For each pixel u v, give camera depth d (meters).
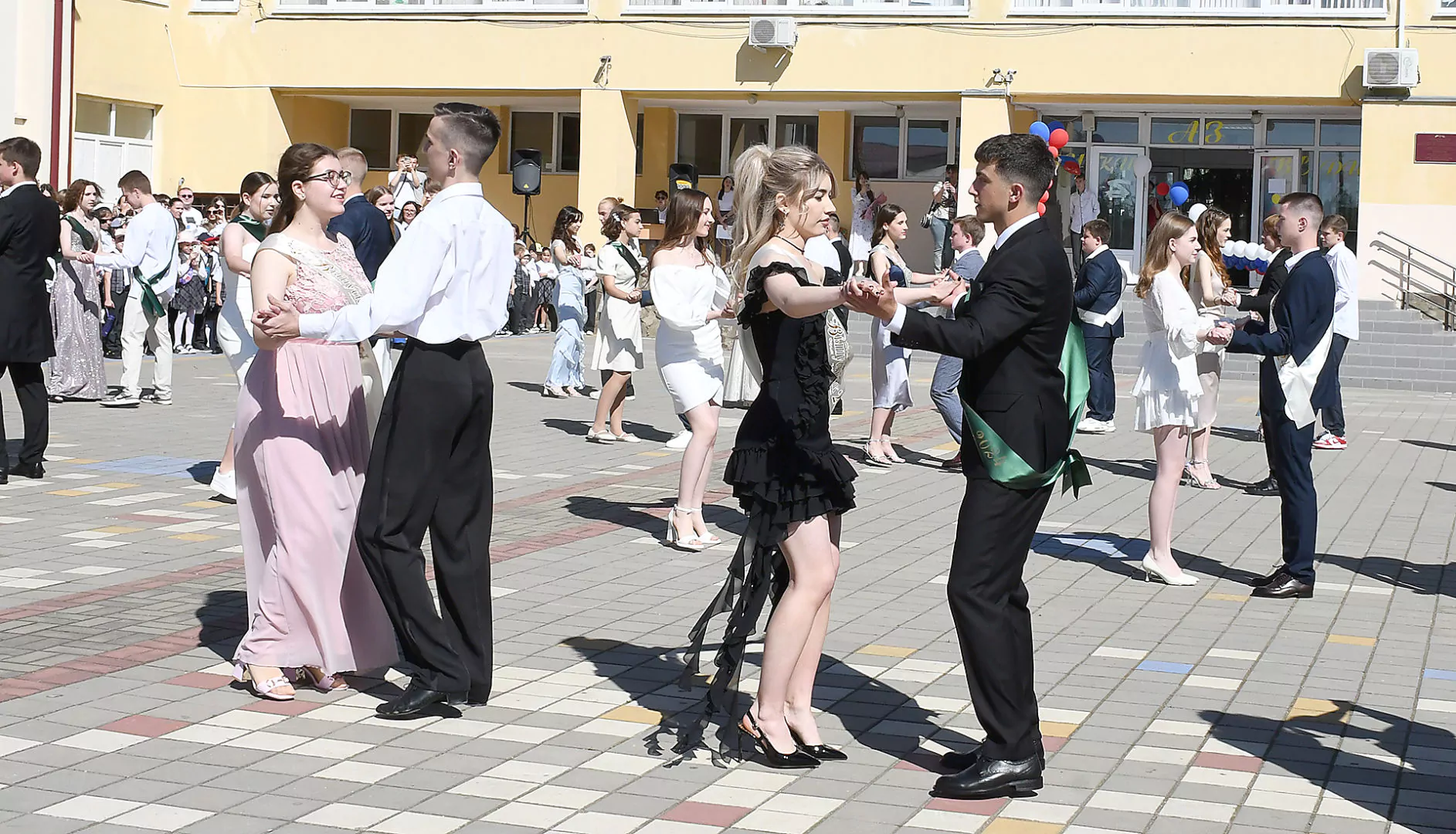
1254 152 27.95
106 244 18.72
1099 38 26.08
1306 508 8.07
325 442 5.79
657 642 6.75
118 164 28.30
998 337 4.78
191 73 29.12
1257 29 25.53
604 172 28.11
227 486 9.88
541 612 7.24
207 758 5.04
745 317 5.18
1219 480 12.43
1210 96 25.81
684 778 5.04
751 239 5.26
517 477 11.46
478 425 5.66
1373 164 25.27
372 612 5.94
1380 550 9.54
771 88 27.38
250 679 5.84
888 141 30.31
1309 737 5.64
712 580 8.07
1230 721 5.82
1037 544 9.50
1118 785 5.08
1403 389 22.48
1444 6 24.86
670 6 27.61
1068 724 5.74
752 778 5.07
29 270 10.05
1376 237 25.30
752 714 5.37
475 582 5.72
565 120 31.52
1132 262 28.50
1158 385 8.31
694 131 30.97
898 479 11.98
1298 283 7.93
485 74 28.38
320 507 5.73
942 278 5.14
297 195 5.70
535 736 5.41
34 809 4.52
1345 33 25.22
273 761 5.04
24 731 5.21
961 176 26.77
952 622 7.30
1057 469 4.93
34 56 24.89
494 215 5.65
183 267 20.83
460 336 5.54
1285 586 8.12
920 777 5.12
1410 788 5.09
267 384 5.73
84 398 15.07
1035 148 4.95
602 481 11.36
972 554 4.93
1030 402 4.90
